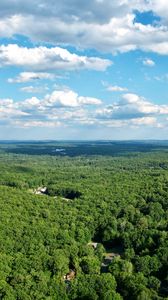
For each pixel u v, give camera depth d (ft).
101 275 377.91
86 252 466.29
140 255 464.24
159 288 391.86
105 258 501.15
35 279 373.40
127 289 363.35
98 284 365.20
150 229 522.06
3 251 438.81
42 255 422.41
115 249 537.24
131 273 401.90
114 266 414.82
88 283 365.61
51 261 412.98
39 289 358.02
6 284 355.77
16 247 451.53
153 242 483.51
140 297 337.72
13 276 371.35
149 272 418.10
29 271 393.50
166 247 448.65
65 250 449.48
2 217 541.75
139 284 363.35
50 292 359.05
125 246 509.35
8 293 344.08
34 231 495.00
